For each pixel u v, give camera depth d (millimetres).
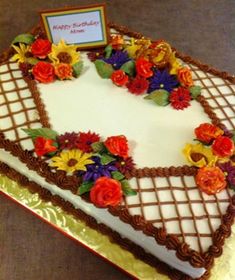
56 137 505
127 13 911
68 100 548
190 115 537
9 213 605
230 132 515
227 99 554
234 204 461
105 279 558
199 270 439
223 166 484
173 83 561
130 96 556
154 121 531
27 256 574
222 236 434
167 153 500
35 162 489
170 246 427
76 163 477
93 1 935
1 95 546
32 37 608
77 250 579
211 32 882
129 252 502
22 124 519
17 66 582
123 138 487
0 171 558
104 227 513
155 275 486
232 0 943
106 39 593
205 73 585
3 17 890
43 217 534
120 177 469
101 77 573
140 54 581
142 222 440
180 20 902
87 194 466
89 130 519
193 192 466
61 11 550
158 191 465
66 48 580
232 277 479
